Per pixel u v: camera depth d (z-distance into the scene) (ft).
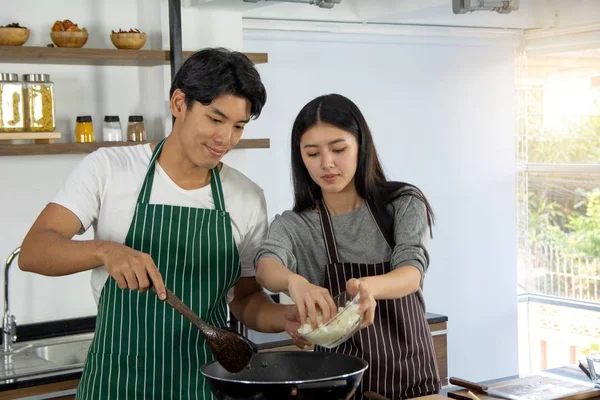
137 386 6.56
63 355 11.10
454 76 16.44
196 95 5.99
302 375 6.09
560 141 17.20
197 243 6.69
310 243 7.30
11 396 9.34
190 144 6.23
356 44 15.11
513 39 17.11
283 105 14.43
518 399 7.45
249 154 14.12
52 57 10.61
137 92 12.14
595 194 16.70
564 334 17.44
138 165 6.71
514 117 17.39
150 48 11.92
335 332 6.05
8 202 11.23
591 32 16.03
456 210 16.71
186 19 11.79
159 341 6.57
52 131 10.82
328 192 7.20
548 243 17.62
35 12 11.33
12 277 11.35
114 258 5.70
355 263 7.19
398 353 7.11
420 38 15.79
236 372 5.69
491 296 17.33
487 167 17.06
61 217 6.40
